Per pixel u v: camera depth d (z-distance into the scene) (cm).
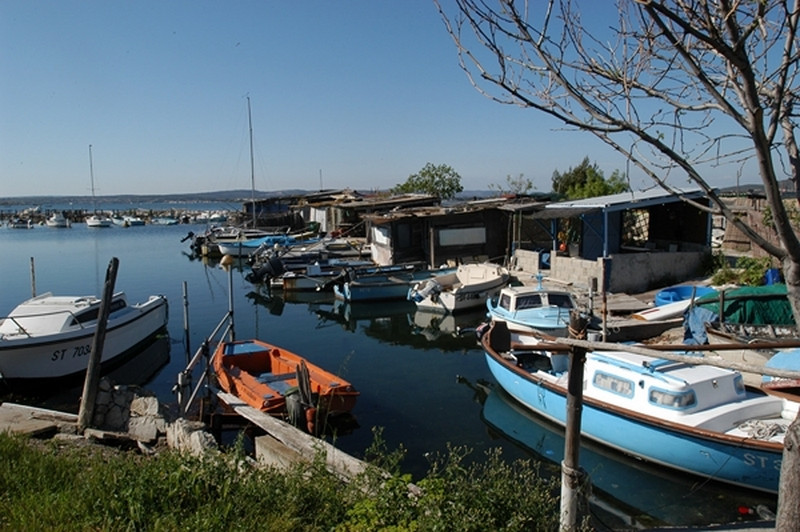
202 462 667
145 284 3338
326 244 3722
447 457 1062
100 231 7475
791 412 971
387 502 565
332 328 2228
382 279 2630
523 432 1162
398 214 2975
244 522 544
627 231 2666
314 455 743
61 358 1552
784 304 1323
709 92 303
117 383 1591
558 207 2331
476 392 1415
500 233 2959
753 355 1143
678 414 950
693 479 939
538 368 1324
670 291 1788
